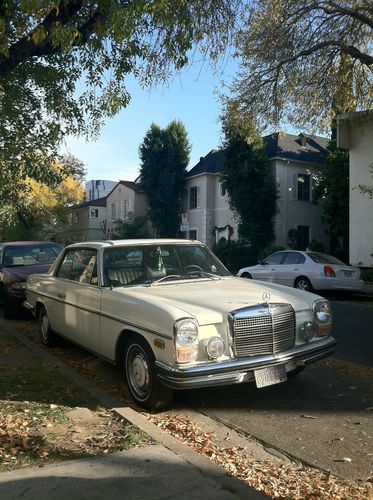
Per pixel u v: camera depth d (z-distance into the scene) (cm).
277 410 559
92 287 641
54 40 554
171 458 399
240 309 514
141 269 643
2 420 479
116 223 4681
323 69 1692
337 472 415
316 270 1559
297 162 3222
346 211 2627
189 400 591
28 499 336
